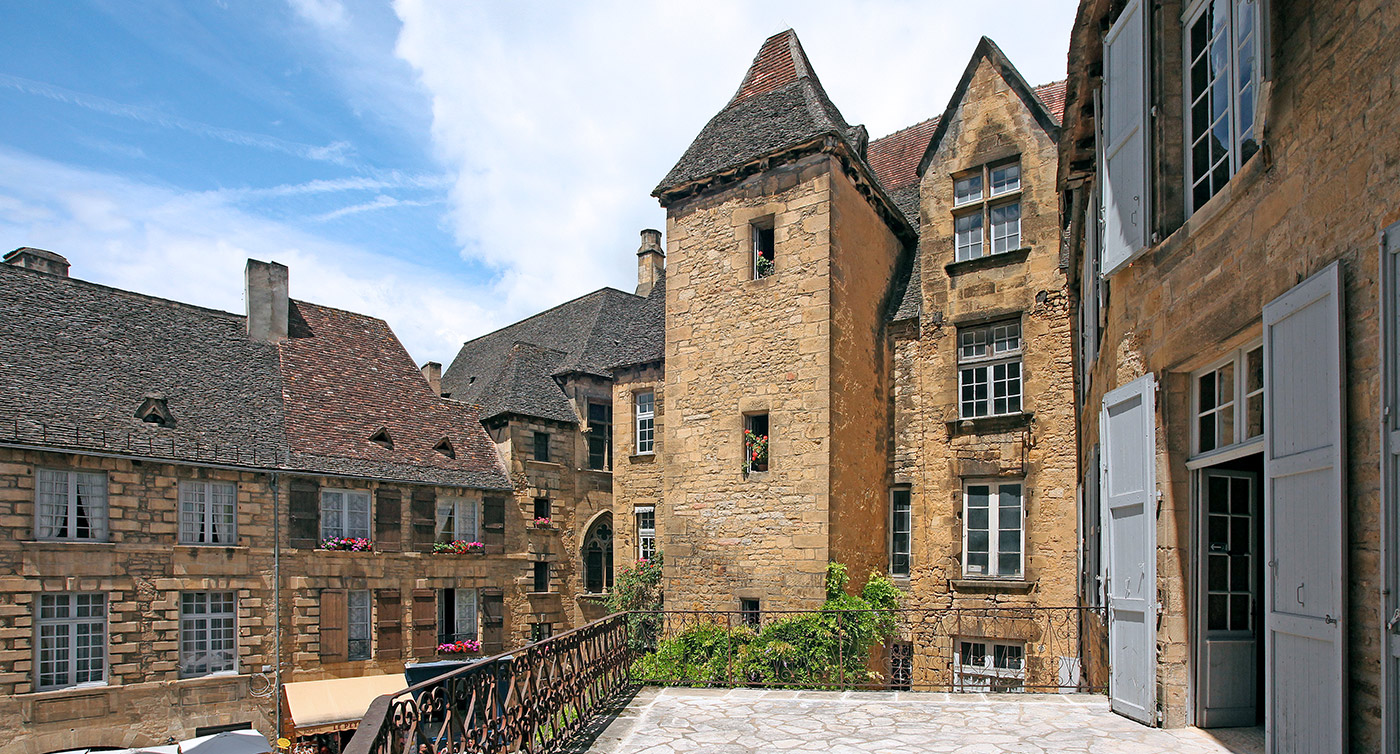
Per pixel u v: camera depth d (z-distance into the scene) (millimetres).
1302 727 4559
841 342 13648
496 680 5773
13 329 18219
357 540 20344
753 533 13570
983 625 13289
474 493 22859
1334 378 4289
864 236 14789
